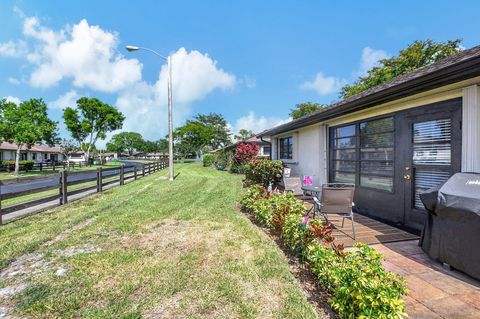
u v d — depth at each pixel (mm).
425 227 3258
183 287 2557
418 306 2182
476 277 2512
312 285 2613
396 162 4859
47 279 2740
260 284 2600
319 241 3002
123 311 2191
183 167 26281
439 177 4082
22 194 5438
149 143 89688
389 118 5082
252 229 4406
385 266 2947
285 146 10883
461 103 3711
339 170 6828
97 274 2836
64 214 5691
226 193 8375
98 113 40406
